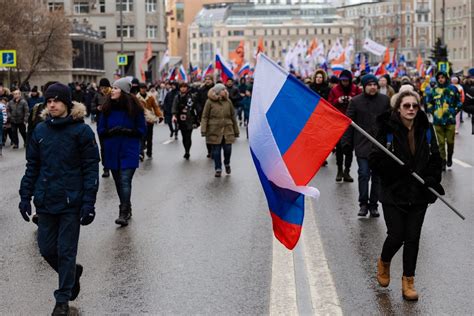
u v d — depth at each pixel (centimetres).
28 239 1049
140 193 1452
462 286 777
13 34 5534
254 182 1595
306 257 907
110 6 9731
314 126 717
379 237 1022
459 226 1084
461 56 11875
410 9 17700
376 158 744
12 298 756
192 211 1241
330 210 1238
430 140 750
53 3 9538
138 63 9869
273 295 749
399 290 766
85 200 698
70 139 698
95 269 863
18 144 2738
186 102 2091
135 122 1145
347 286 780
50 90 703
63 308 688
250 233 1053
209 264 878
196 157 2150
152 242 1003
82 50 8475
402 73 5522
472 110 1873
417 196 736
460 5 11819
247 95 3381
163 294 761
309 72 6228
